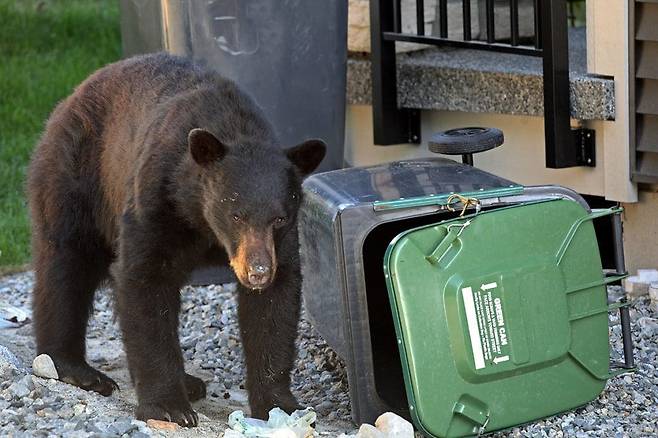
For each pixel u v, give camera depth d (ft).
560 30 40.04
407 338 28.22
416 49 49.65
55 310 33.96
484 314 28.73
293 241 30.68
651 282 39.75
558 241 29.84
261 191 28.22
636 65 39.42
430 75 46.01
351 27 48.73
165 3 42.98
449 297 28.45
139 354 30.27
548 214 29.76
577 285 30.14
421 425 28.58
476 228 28.91
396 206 29.14
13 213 52.21
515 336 29.07
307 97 44.47
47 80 66.44
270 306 30.99
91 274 34.65
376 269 35.19
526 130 43.96
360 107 49.83
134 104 32.83
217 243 30.58
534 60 45.96
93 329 42.24
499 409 29.30
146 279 30.09
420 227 28.50
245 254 27.81
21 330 40.96
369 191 31.27
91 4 78.59
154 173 29.89
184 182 29.40
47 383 31.63
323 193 31.94
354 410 29.89
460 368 28.68
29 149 58.39
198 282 44.75
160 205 29.81
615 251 31.35
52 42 72.18
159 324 30.37
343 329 29.68
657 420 30.66
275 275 30.66
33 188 34.19
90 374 33.76
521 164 44.50
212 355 39.32
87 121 33.78
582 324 30.37
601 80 40.06
